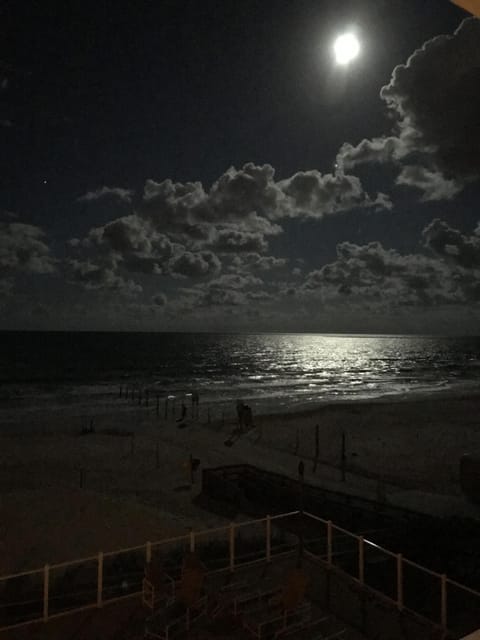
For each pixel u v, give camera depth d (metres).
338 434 55.47
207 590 9.09
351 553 15.28
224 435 52.88
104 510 22.36
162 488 30.92
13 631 7.97
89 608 8.58
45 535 19.06
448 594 12.62
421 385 117.31
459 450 47.41
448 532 17.53
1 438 51.91
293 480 25.78
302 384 118.00
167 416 68.25
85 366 150.50
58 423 61.81
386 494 27.83
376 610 8.79
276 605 8.39
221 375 136.62
